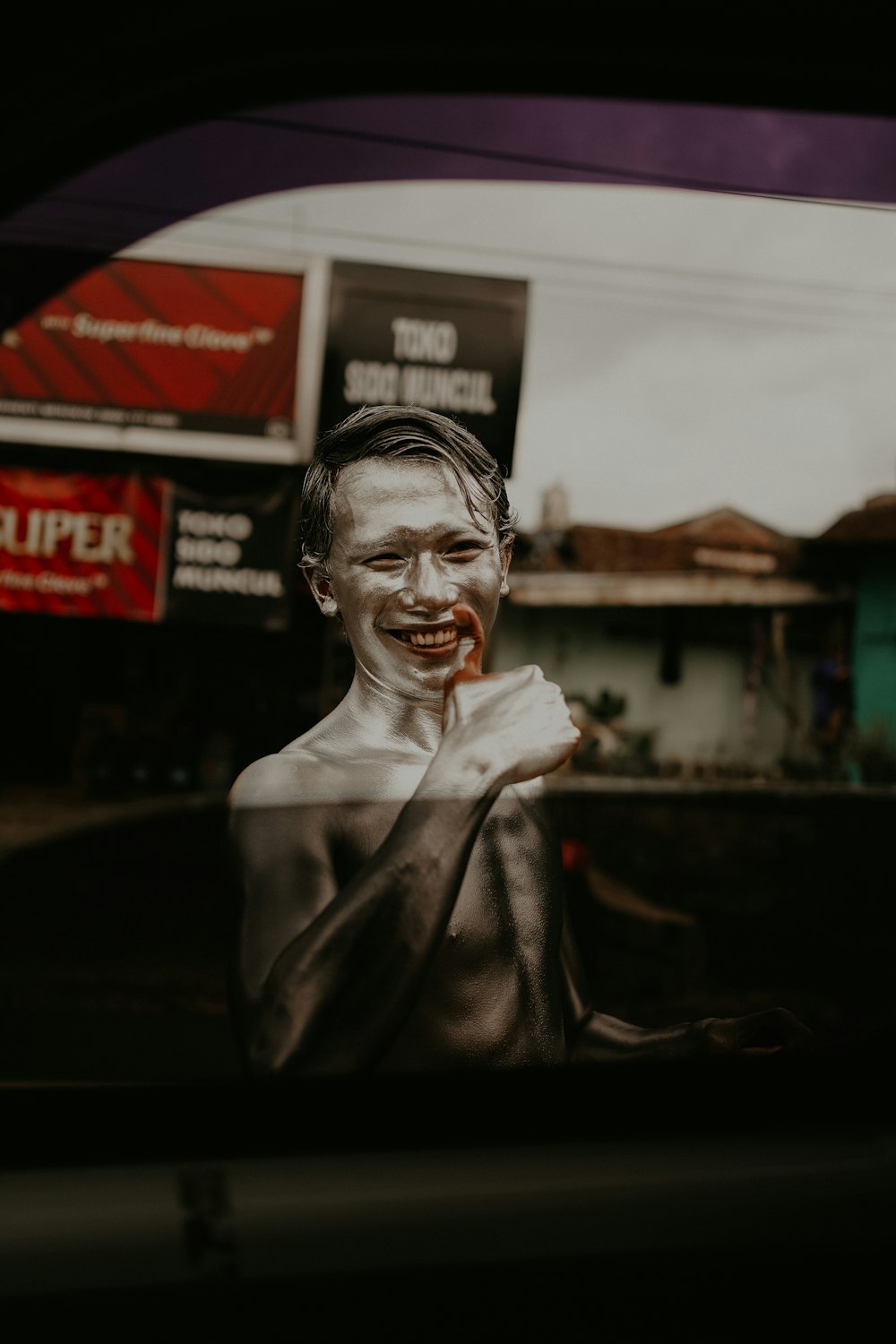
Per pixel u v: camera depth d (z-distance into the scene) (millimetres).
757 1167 1283
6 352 6844
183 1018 4242
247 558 7422
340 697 7895
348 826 1316
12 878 5863
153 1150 1163
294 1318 1149
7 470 7152
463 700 1329
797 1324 1262
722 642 9273
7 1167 1126
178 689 7660
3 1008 4125
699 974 5566
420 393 6570
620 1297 1228
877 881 7066
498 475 1439
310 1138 1199
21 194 1062
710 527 8664
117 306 6695
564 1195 1228
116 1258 1120
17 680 7695
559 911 1435
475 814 1279
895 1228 1302
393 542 1377
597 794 8297
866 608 9250
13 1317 1095
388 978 1240
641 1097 1325
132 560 7383
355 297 6617
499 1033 1341
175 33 1045
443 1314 1184
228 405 6859
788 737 9336
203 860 6473
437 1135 1234
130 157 1177
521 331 6633
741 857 7426
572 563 8523
